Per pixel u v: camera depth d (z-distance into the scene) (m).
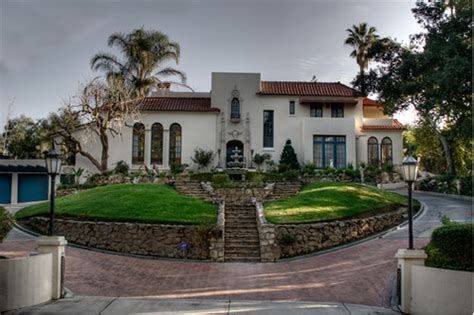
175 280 13.54
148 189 24.45
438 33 28.38
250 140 37.28
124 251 17.59
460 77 24.17
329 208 20.44
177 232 17.33
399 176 35.59
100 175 32.06
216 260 16.56
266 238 16.97
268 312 10.20
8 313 9.94
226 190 25.03
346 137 36.66
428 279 9.93
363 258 15.83
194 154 36.59
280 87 39.25
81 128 36.00
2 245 16.98
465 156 36.72
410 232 11.29
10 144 47.25
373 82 31.97
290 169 33.53
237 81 37.97
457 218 21.05
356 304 11.04
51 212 11.80
